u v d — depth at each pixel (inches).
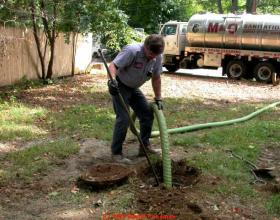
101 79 687.1
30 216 190.2
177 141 298.4
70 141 298.7
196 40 799.7
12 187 220.4
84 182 217.0
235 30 758.5
